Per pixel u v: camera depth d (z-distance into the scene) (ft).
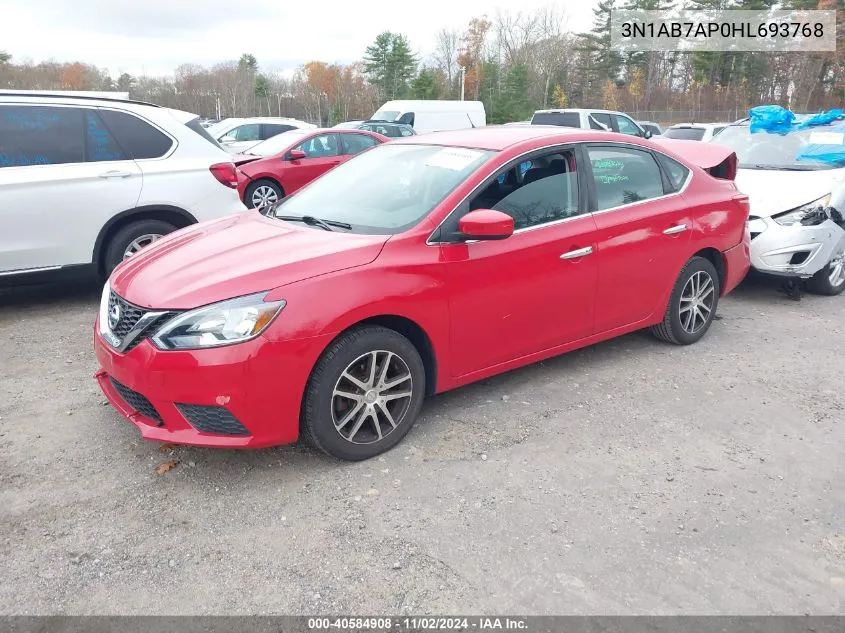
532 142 13.89
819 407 14.16
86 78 265.54
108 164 19.71
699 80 205.05
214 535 9.78
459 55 247.29
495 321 12.98
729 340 18.15
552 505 10.53
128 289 11.25
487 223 11.55
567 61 231.71
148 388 10.39
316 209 13.91
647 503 10.64
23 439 12.34
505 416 13.43
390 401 12.03
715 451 12.28
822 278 22.48
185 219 20.98
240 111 272.51
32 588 8.72
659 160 16.11
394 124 61.26
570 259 13.87
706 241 16.66
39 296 21.62
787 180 22.40
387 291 11.30
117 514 10.24
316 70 276.21
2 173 18.19
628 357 16.67
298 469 11.48
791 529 10.09
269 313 10.29
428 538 9.74
